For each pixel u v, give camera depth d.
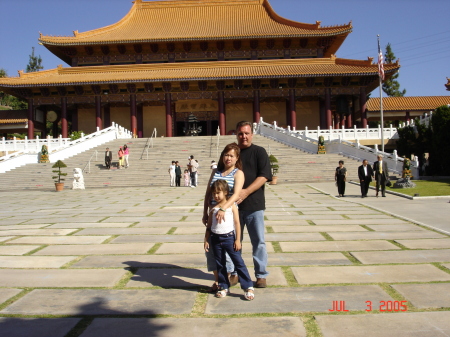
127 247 9.21
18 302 5.68
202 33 57.44
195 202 19.06
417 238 9.73
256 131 45.19
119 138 46.06
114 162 35.44
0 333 4.70
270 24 60.56
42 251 8.84
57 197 23.34
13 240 10.08
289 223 12.32
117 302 5.69
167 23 62.72
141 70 55.59
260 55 58.50
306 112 58.84
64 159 36.91
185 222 12.89
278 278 6.72
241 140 6.58
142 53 59.00
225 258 6.05
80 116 59.56
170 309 5.43
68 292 6.11
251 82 53.62
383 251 8.44
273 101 59.06
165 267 7.50
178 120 60.12
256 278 6.38
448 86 41.41
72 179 31.28
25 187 30.16
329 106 53.12
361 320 4.96
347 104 54.34
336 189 24.69
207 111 60.00
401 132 41.03
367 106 55.75
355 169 31.94
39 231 11.38
